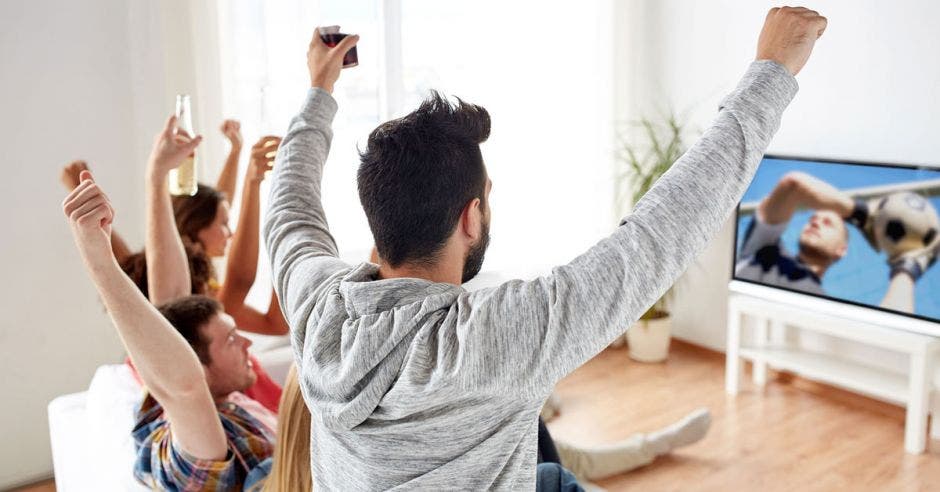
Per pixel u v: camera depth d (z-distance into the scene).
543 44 4.36
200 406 1.73
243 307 2.74
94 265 1.38
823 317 3.67
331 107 1.23
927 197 3.38
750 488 3.13
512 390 0.81
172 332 1.64
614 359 4.54
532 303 0.79
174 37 3.29
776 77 0.83
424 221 0.90
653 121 4.66
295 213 1.11
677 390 4.09
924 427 3.39
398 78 4.09
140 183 3.38
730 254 4.37
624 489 3.14
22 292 3.24
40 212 3.23
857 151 3.76
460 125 0.90
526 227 4.51
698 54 4.36
